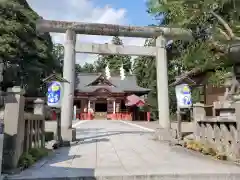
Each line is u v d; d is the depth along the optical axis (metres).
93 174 3.89
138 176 3.87
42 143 6.29
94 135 10.99
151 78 24.08
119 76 44.22
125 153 6.10
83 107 34.41
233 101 5.38
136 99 32.12
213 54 6.95
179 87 8.11
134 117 32.91
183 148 6.94
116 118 33.25
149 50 9.88
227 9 5.61
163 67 9.70
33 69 15.64
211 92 13.68
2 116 4.37
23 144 4.77
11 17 13.94
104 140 8.98
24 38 14.53
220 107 6.84
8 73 14.66
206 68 8.76
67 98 8.57
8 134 4.12
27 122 4.96
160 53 9.77
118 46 9.64
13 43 13.37
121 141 8.71
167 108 9.54
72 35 8.95
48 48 16.91
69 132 8.36
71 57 8.85
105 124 21.27
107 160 5.14
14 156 4.07
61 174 3.89
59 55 32.41
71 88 8.70
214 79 9.88
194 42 9.20
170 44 14.38
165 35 9.75
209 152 5.69
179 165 4.61
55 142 7.27
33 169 4.25
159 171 4.10
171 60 16.52
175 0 5.43
